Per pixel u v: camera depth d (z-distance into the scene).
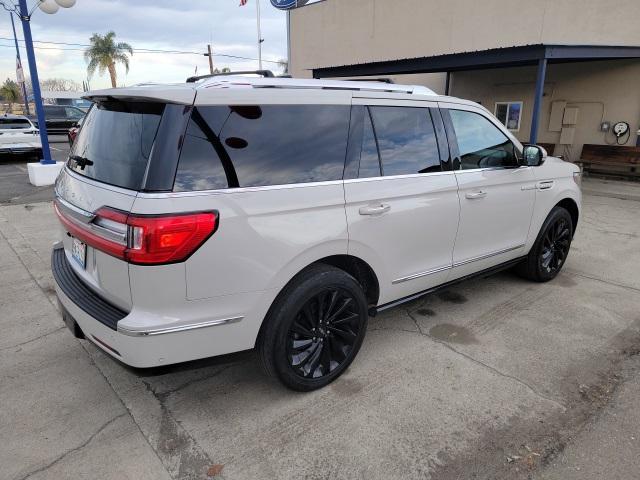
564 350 3.54
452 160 3.60
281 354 2.75
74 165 2.95
